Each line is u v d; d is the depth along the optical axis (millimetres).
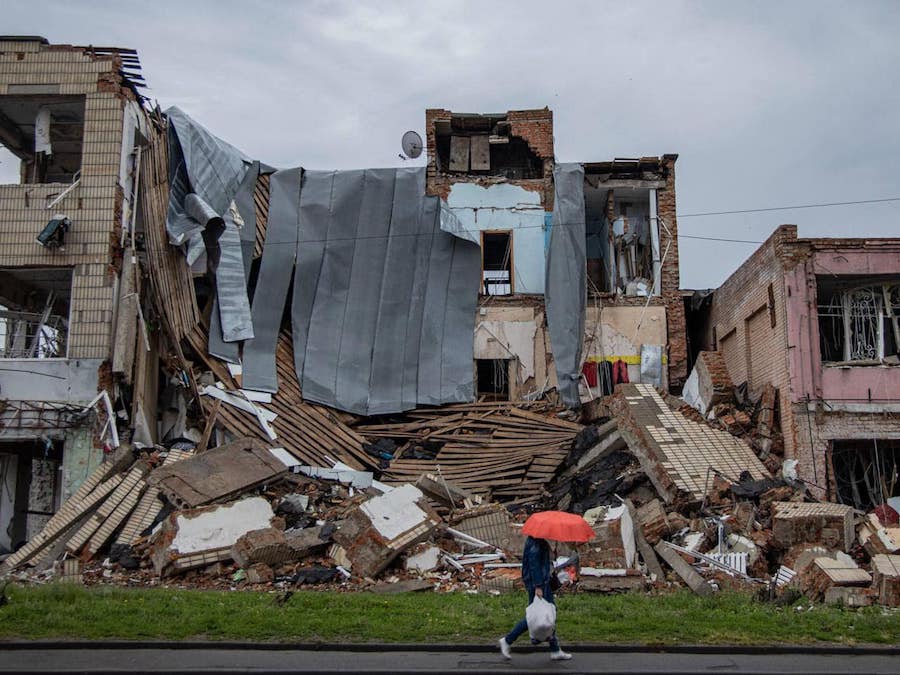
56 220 19109
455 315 22875
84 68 20281
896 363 18766
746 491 16312
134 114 21016
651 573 14070
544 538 8766
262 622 10094
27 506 19594
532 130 25047
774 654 9523
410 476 19766
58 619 9922
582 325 22625
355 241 23109
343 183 23516
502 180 24625
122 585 13922
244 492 16812
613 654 9352
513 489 19219
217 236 21172
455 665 8688
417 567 14383
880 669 8812
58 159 23516
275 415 20531
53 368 19000
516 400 23031
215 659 8781
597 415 21141
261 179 23719
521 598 12297
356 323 22500
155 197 20547
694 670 8617
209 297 21656
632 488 17641
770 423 19109
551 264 23156
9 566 15508
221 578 14328
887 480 19047
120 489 16594
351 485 19109
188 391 20422
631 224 25406
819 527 14422
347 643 9391
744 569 13953
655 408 18859
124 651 9086
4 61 20266
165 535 14703
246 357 21297
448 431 21078
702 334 26609
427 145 24859
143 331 19641
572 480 18828
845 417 18484
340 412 21609
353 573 14180
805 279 18969
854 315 19469
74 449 18562
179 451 18188
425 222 23344
